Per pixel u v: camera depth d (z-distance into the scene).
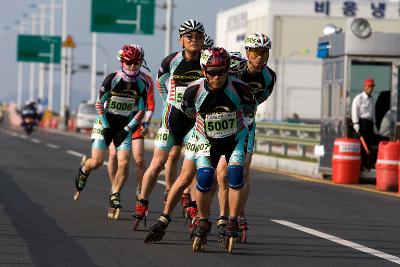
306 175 46.78
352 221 26.41
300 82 140.88
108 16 89.06
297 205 30.67
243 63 22.38
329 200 32.84
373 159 42.72
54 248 20.36
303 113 141.12
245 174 21.73
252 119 21.86
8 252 19.73
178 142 23.55
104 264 18.48
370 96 42.41
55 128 152.38
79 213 26.86
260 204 30.73
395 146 37.97
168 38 89.19
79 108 124.50
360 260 19.48
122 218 25.88
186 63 23.30
